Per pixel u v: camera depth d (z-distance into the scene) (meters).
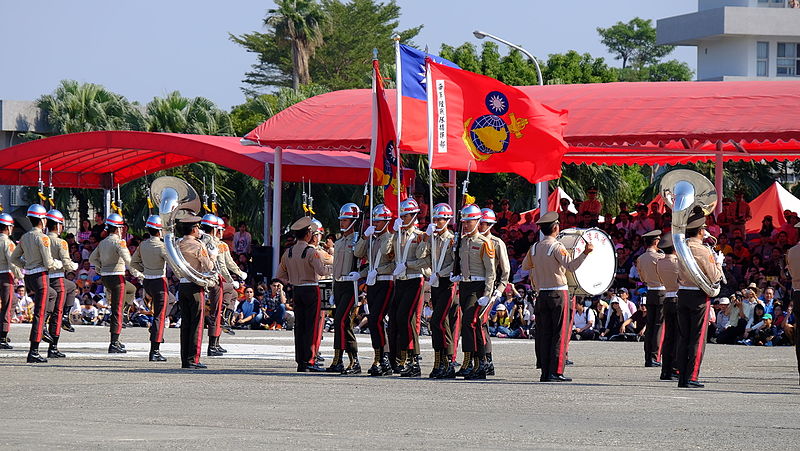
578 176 61.81
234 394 16.16
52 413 13.76
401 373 19.97
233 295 33.00
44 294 22.06
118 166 50.12
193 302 20.91
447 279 19.45
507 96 23.03
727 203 41.91
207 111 68.19
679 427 12.79
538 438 11.80
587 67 75.12
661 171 72.62
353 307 20.44
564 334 18.94
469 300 19.19
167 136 43.47
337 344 20.45
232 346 27.70
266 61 105.38
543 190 38.19
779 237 36.94
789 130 34.50
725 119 36.00
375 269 19.89
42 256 21.97
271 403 15.02
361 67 104.69
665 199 18.36
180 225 21.08
